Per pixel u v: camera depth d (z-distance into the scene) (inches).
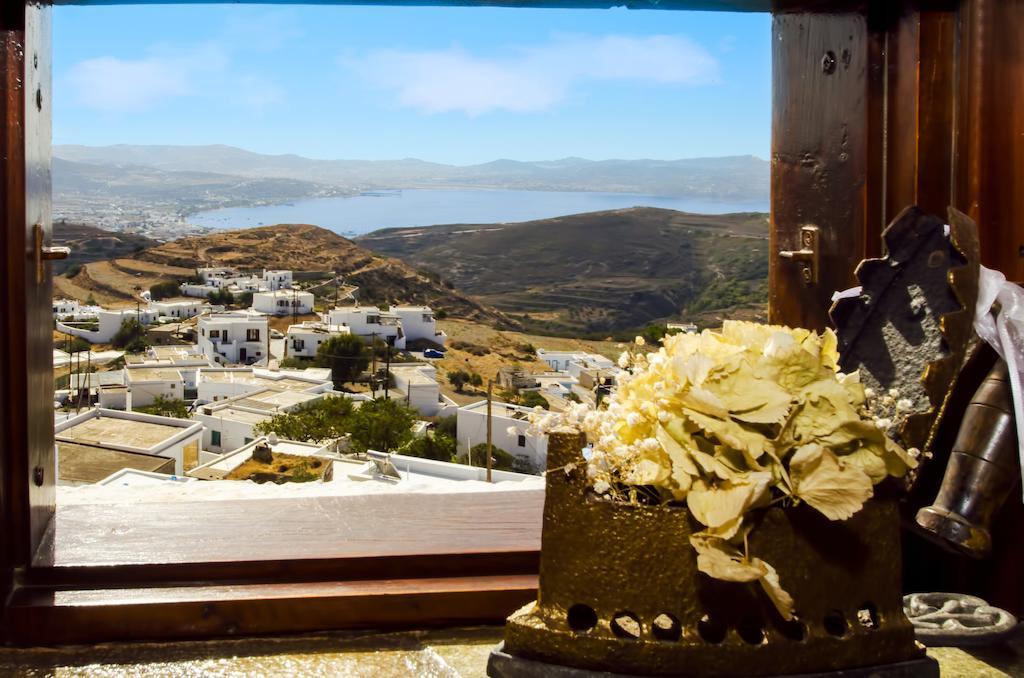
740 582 25.1
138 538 36.8
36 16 33.9
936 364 30.5
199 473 383.9
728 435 24.7
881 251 37.8
